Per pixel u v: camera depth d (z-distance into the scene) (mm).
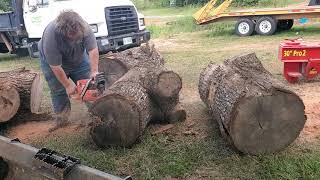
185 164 4160
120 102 4480
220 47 11938
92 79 4730
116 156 4441
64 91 5496
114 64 6277
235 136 4141
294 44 7012
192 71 8547
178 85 5188
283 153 4246
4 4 17141
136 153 4469
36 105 6355
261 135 4160
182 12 24000
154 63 6109
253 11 13766
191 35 15695
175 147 4578
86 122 5594
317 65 6926
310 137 4727
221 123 4480
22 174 3148
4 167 3328
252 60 5188
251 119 4105
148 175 3977
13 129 5816
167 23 19031
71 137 5109
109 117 4520
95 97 4719
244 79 4453
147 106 4867
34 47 10617
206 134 4910
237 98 4074
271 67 8484
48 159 2951
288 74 7074
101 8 9539
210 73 5301
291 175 3805
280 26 14688
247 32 13984
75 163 2812
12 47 11891
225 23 16969
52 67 4805
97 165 4234
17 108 5750
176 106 5402
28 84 5957
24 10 10523
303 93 6559
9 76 6043
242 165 4055
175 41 14328
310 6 13867
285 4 21016
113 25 9734
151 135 4988
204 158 4246
